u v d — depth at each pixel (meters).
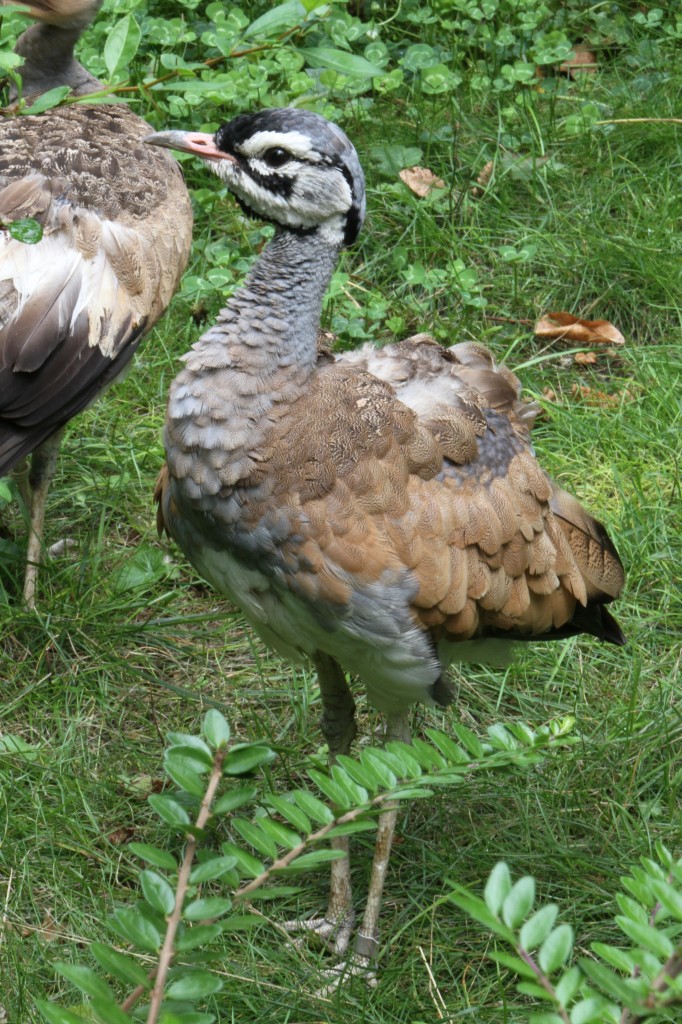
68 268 5.46
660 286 7.72
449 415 4.53
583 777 5.36
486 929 4.71
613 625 5.24
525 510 4.66
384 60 8.36
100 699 5.58
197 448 4.23
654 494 6.59
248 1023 4.32
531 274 7.88
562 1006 2.69
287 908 4.88
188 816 3.59
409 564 4.27
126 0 7.72
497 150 8.35
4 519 6.53
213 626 6.08
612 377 7.34
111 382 5.73
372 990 4.48
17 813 5.02
